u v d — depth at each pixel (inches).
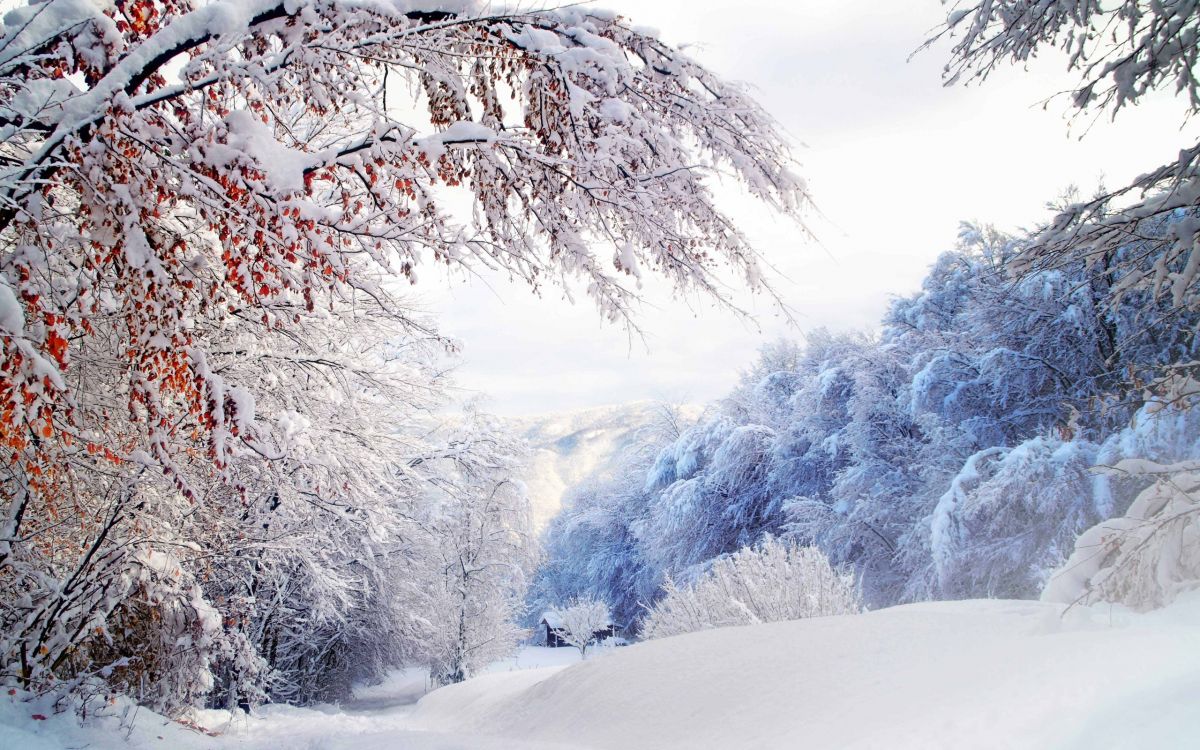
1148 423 562.6
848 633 302.8
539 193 218.8
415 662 1176.8
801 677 263.3
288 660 869.2
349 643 989.2
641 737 266.7
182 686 383.6
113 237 171.3
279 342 368.2
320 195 337.1
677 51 214.4
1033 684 170.4
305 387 393.4
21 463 227.9
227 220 182.2
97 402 265.1
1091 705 138.6
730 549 1373.0
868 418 1075.3
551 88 209.9
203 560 366.9
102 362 256.1
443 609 1101.7
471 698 681.6
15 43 165.0
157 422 184.5
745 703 258.7
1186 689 127.3
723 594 532.1
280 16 186.1
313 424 399.9
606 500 1844.2
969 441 886.4
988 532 780.0
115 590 313.7
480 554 1153.4
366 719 654.5
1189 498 257.0
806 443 1249.4
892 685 222.5
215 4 175.3
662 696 300.7
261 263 192.5
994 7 227.1
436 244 216.1
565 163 207.5
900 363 1070.4
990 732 145.1
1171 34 205.9
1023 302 807.7
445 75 210.4
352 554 751.7
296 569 674.2
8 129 169.0
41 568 296.4
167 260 185.3
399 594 942.4
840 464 1173.7
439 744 289.6
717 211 221.9
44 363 154.2
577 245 223.6
